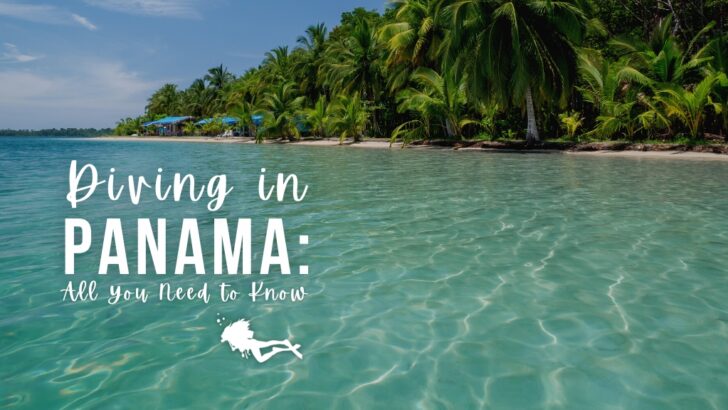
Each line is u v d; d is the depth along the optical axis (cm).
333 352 314
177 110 9338
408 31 2850
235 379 283
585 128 2495
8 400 261
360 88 3781
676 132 2072
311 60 4744
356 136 3550
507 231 628
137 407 255
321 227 660
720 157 1634
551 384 273
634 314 365
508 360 300
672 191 947
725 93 1850
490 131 2672
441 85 2616
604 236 596
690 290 412
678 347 313
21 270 484
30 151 3528
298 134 4372
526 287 424
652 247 544
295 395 266
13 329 350
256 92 5712
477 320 359
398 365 296
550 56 2158
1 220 737
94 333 344
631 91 2086
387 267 484
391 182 1143
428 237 600
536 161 1703
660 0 2666
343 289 425
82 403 259
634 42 2228
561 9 2084
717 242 561
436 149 2531
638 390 266
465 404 255
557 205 808
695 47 2512
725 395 261
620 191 955
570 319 358
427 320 360
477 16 2170
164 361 304
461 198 890
